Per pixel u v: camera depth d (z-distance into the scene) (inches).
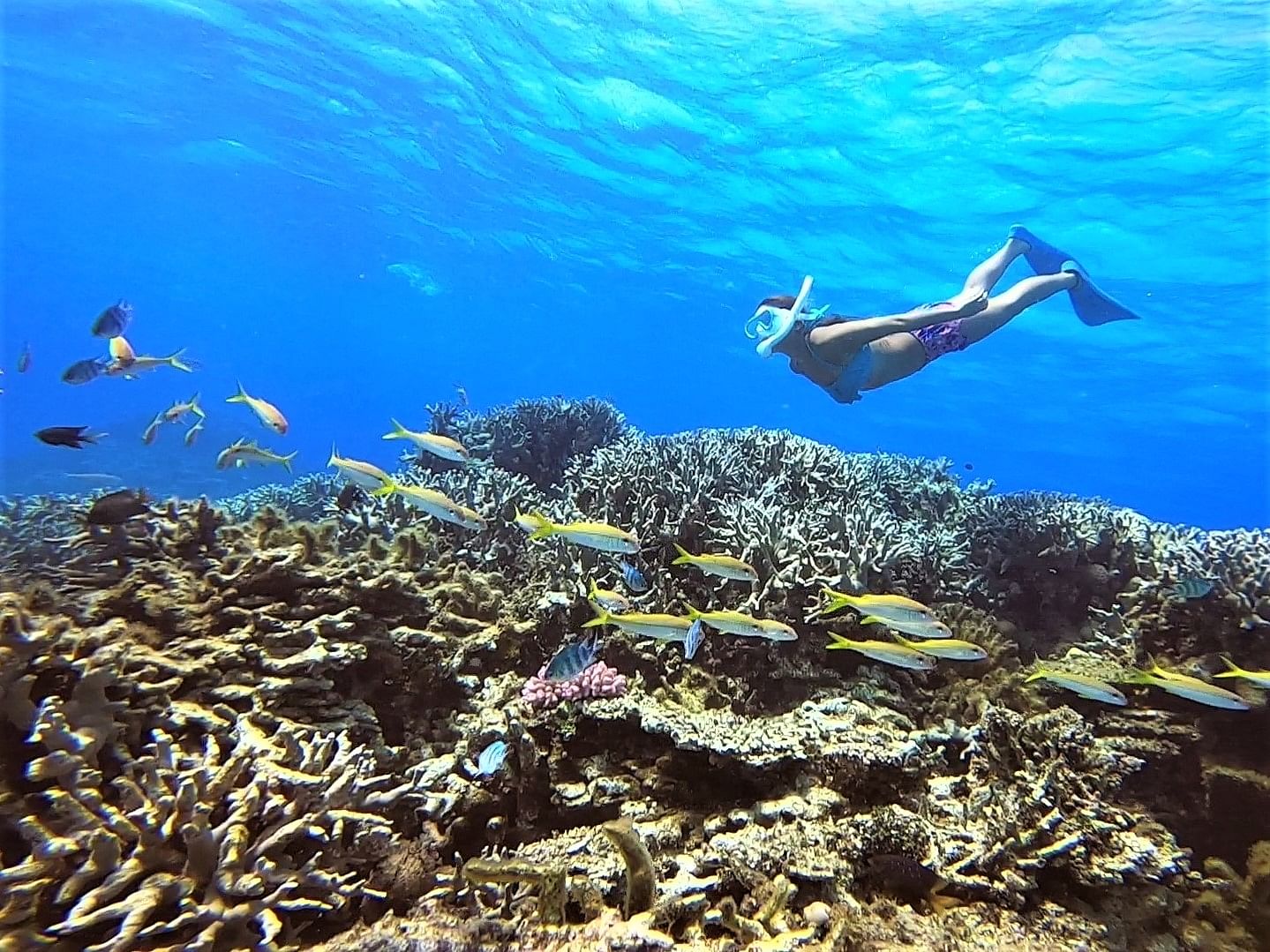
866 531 95.7
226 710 64.6
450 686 78.1
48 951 49.2
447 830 65.9
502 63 305.3
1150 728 87.9
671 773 71.5
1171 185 253.1
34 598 66.6
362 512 101.2
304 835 56.3
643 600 89.0
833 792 68.4
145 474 415.2
